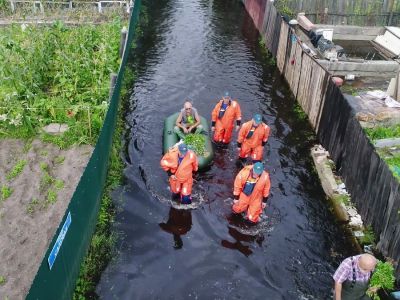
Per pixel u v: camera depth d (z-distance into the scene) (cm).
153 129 1276
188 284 838
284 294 827
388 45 1669
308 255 904
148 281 838
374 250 878
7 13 1781
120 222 957
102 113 1195
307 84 1283
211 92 1477
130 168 1115
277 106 1398
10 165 1030
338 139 1073
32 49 1341
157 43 1819
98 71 1334
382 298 774
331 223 971
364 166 928
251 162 1138
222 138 1186
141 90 1477
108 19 1816
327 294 830
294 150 1196
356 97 1259
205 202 1020
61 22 1566
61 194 950
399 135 1100
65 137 1115
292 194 1052
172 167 950
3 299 726
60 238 674
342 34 1753
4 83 1279
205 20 2067
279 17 1570
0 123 1144
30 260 796
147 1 2283
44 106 1180
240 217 983
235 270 870
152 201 1017
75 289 786
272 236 944
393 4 1819
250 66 1650
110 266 859
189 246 915
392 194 815
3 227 860
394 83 1260
